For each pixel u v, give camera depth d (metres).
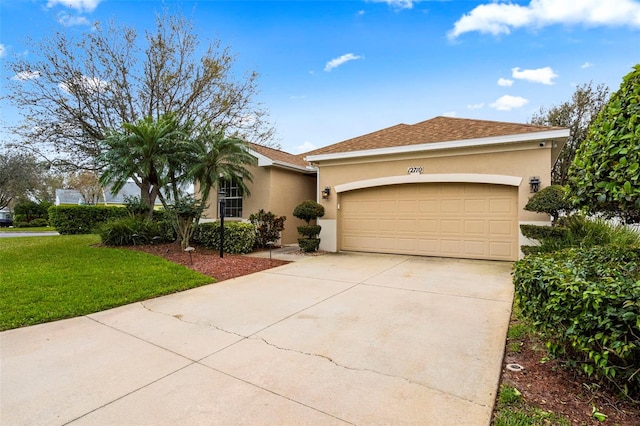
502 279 7.23
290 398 2.78
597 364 2.56
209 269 8.16
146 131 10.55
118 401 2.74
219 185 13.71
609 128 2.88
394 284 6.86
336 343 3.92
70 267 7.55
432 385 2.98
